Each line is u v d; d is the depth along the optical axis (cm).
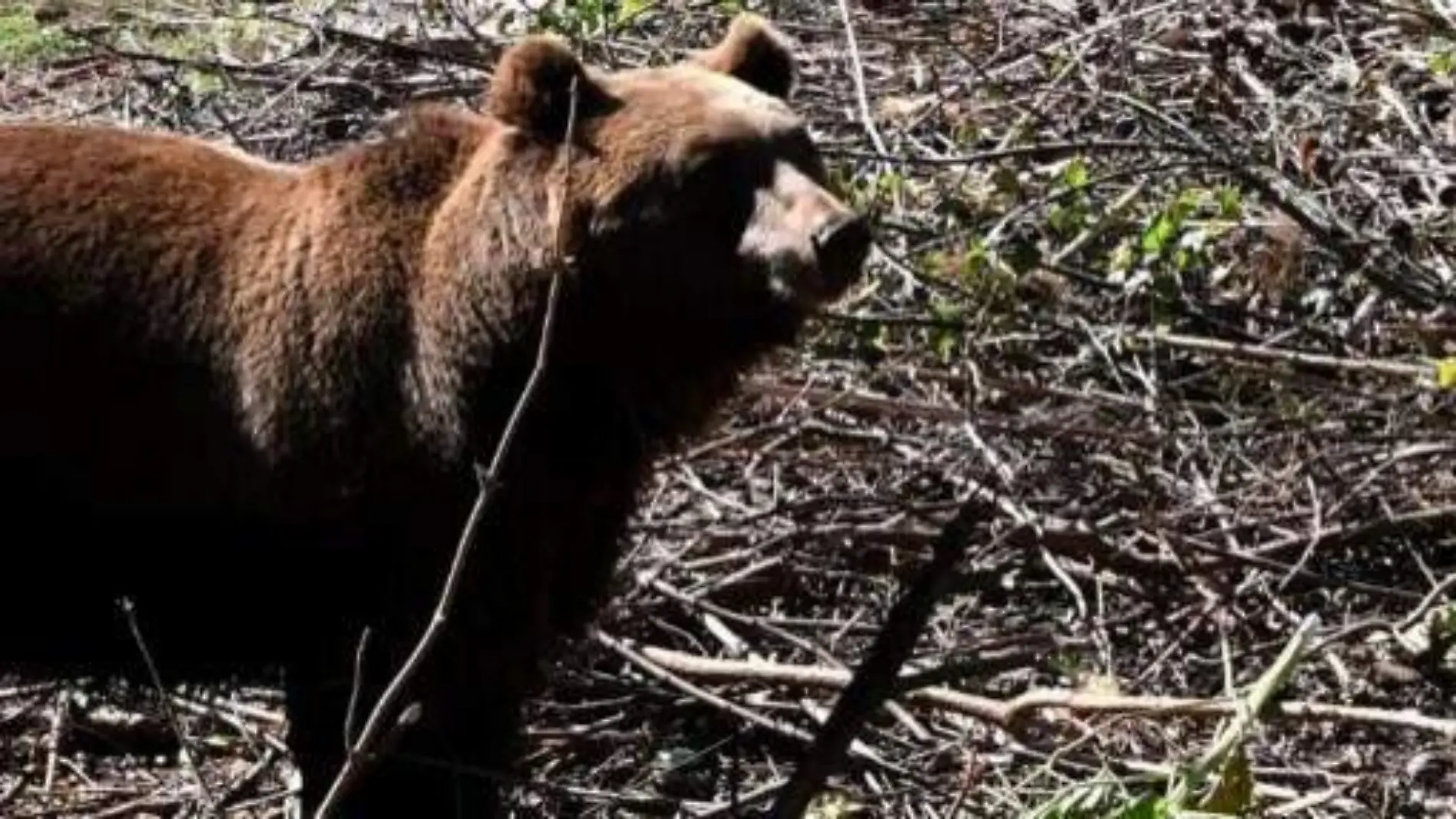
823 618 1186
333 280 902
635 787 1068
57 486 905
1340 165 1376
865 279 1311
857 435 1247
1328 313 1343
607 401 916
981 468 1227
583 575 952
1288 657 894
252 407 897
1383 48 1507
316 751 945
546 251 892
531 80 904
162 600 920
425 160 930
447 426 891
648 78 928
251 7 1862
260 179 937
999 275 1248
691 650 1155
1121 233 1361
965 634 1152
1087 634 1123
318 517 898
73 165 923
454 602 895
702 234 893
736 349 920
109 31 1911
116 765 1102
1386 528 1191
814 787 907
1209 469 1257
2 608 922
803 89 1521
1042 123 1464
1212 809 882
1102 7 1619
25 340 897
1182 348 1295
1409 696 1109
